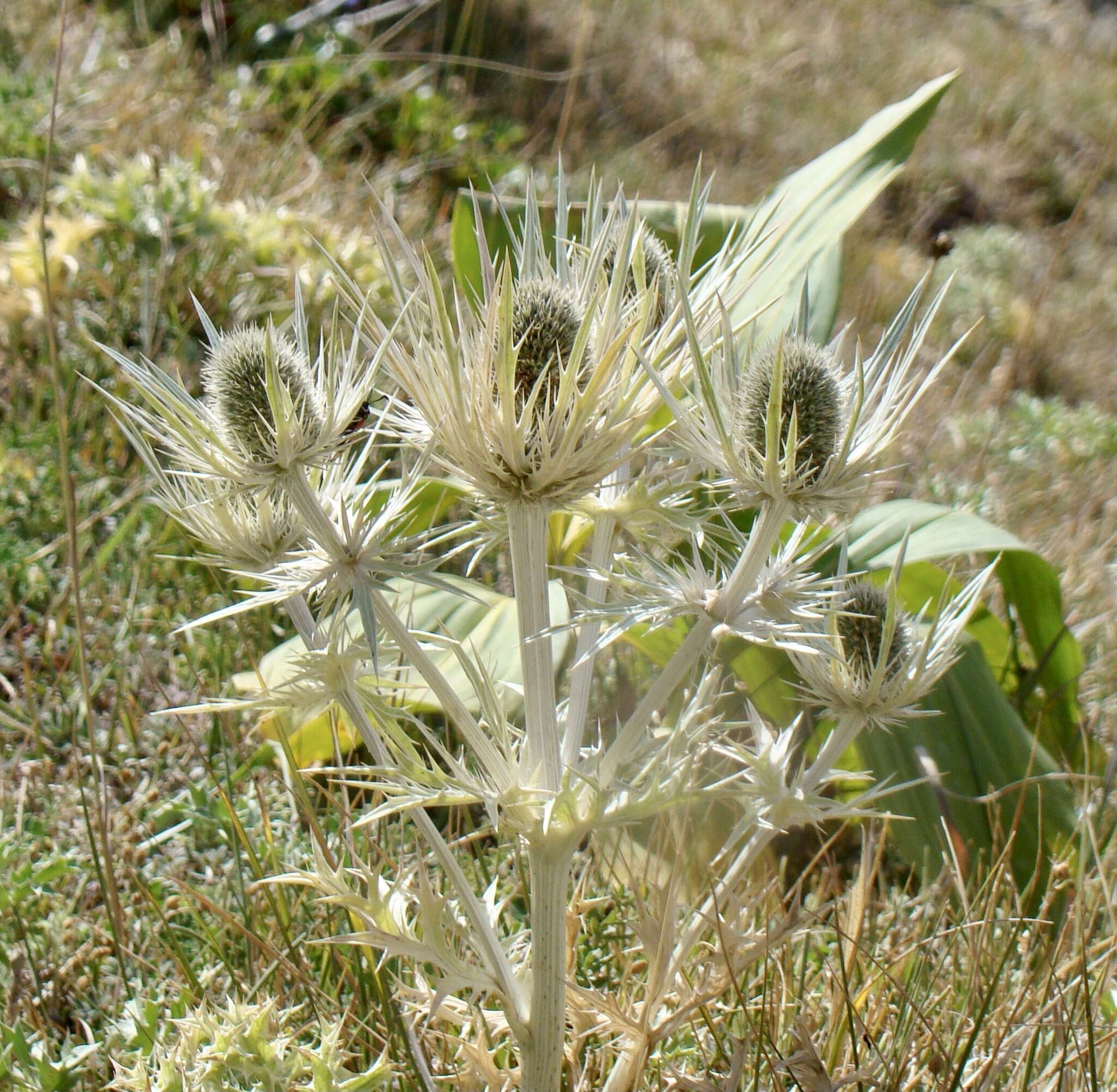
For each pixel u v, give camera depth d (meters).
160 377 0.68
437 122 1.88
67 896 0.81
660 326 0.68
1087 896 0.83
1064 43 3.90
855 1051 0.74
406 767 0.67
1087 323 2.12
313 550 0.67
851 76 3.00
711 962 0.73
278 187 1.53
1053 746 0.99
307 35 2.04
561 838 0.67
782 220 1.07
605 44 2.51
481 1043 0.70
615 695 0.93
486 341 0.65
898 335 0.68
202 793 0.82
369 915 0.68
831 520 0.94
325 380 0.68
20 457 0.99
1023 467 1.51
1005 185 2.65
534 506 0.66
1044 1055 0.77
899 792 0.86
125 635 0.91
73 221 1.16
